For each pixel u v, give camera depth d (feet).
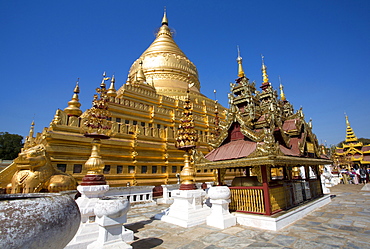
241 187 40.16
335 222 37.68
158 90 112.78
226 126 44.70
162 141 79.46
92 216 30.14
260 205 36.86
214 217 36.14
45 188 45.21
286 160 36.81
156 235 32.14
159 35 151.12
